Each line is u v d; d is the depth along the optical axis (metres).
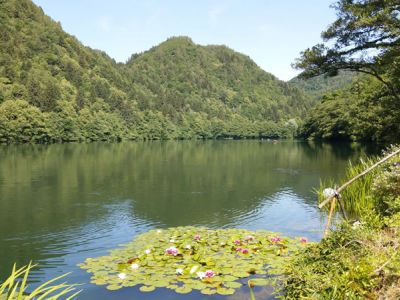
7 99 70.69
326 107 73.00
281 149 56.19
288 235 10.27
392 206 6.44
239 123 133.12
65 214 13.45
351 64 18.41
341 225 5.47
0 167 27.45
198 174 24.64
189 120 123.19
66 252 9.27
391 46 16.91
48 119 69.38
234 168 28.41
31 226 11.82
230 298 5.72
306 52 18.69
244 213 13.59
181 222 12.38
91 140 81.81
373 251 4.34
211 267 6.68
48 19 133.25
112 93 106.88
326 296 3.80
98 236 10.73
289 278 4.93
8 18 116.81
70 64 106.94
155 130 102.75
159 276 6.39
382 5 16.95
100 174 24.27
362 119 37.09
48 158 35.78
